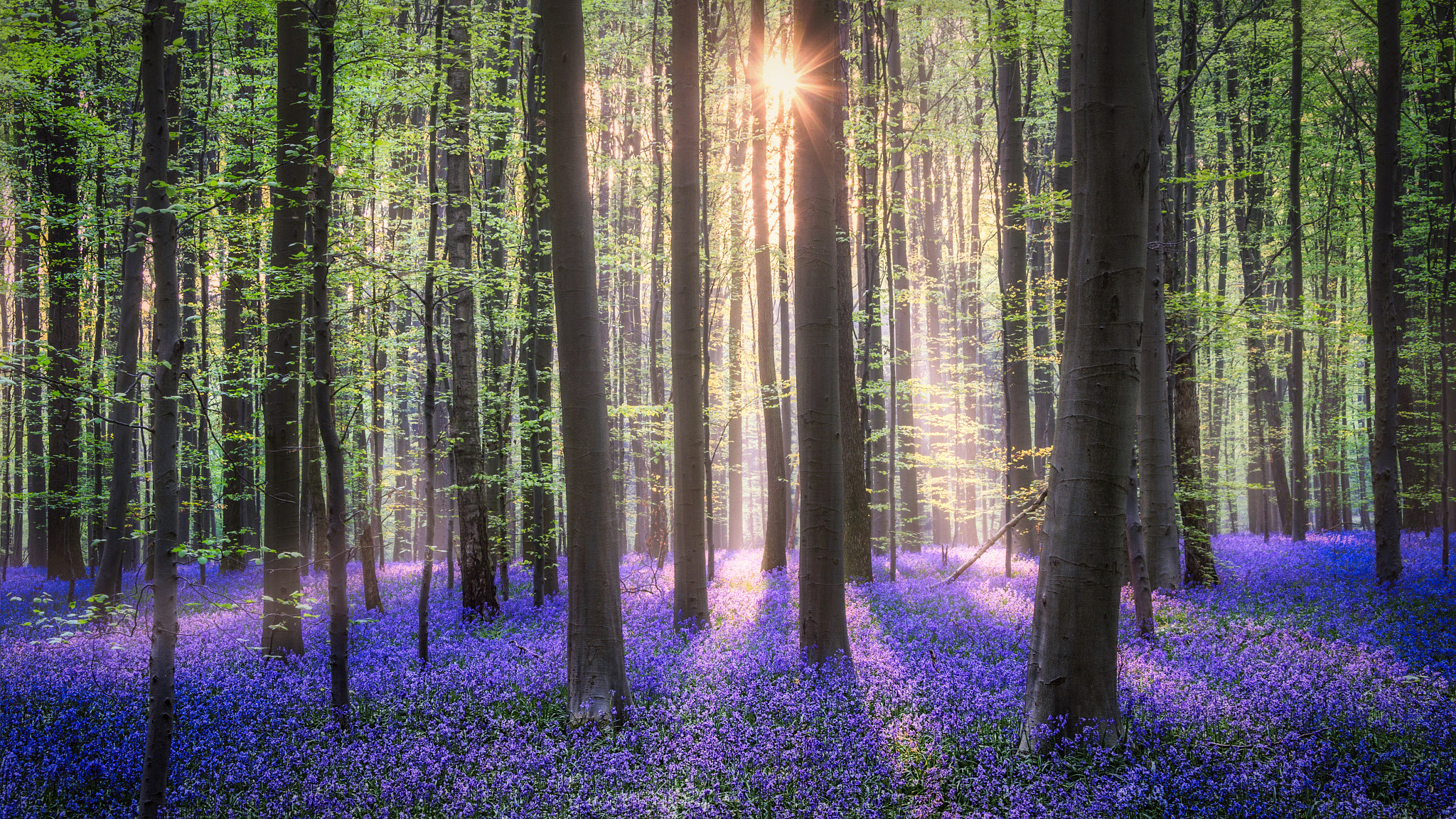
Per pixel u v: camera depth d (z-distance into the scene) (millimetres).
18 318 24250
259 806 5184
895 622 10742
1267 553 18859
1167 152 16500
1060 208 15086
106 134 12281
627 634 10016
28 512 27891
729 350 25719
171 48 5184
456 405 13086
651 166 22000
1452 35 17094
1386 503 13352
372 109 11117
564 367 7094
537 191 13305
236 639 10516
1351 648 8875
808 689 7352
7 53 11312
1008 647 9234
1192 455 14828
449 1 11461
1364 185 25359
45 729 6609
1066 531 6016
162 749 4461
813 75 8727
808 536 8555
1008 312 17188
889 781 5305
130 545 20266
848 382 14969
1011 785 5199
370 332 13062
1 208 14867
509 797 5184
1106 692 5898
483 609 12398
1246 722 6219
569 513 7086
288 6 9672
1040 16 14602
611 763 5656
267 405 9922
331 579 6668
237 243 9461
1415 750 5824
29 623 5586
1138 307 5922
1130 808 4805
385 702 7316
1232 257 28141
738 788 5199
